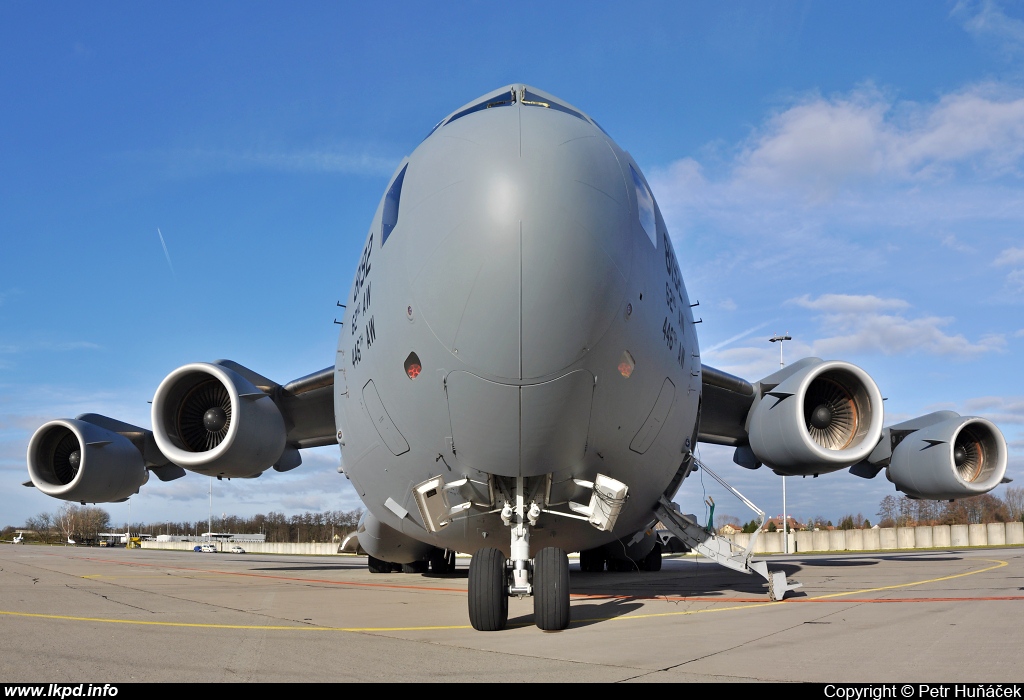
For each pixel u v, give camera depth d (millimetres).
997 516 72875
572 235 7336
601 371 7770
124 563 23500
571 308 7301
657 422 9008
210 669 5250
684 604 9492
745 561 10102
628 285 7816
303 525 105375
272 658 5688
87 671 5160
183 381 12867
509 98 9891
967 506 74125
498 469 8328
